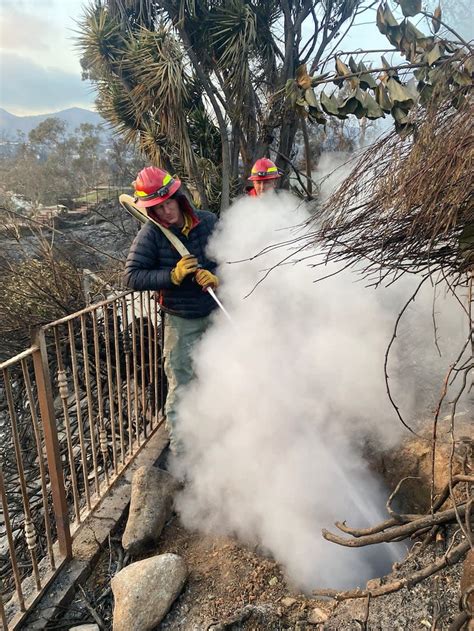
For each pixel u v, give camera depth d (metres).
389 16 1.57
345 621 1.73
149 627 1.88
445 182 1.25
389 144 1.57
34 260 5.10
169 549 2.33
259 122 5.80
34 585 2.16
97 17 6.06
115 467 2.71
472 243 1.32
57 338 2.18
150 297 3.13
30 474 4.16
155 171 2.40
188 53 5.70
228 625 1.79
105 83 6.45
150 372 3.17
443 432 2.36
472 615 1.32
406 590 1.69
